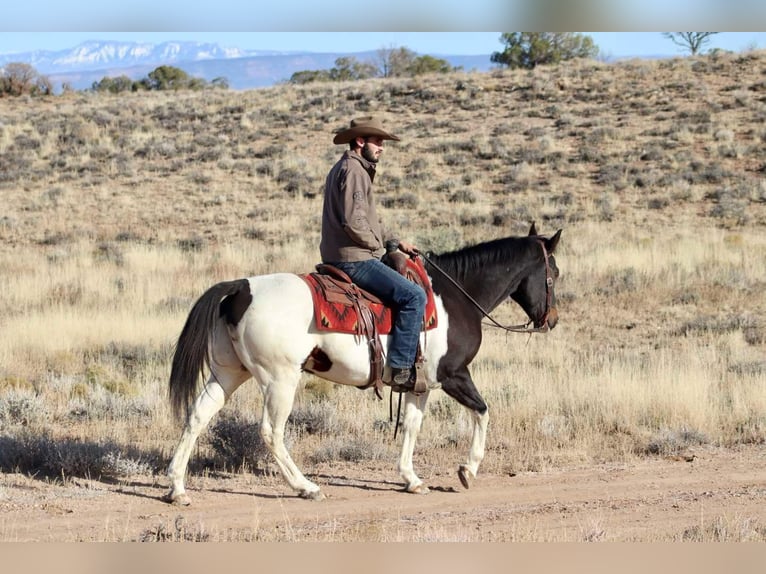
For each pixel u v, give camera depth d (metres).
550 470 10.84
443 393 14.41
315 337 9.02
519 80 54.38
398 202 36.75
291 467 9.41
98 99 60.19
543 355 17.80
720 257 27.09
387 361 9.20
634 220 33.47
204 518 8.75
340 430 12.46
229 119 51.53
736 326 20.66
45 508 8.94
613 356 17.80
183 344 8.98
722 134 42.22
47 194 39.25
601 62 58.19
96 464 10.29
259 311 8.93
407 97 53.16
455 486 10.11
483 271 10.00
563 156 41.38
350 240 9.22
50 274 26.12
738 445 12.11
